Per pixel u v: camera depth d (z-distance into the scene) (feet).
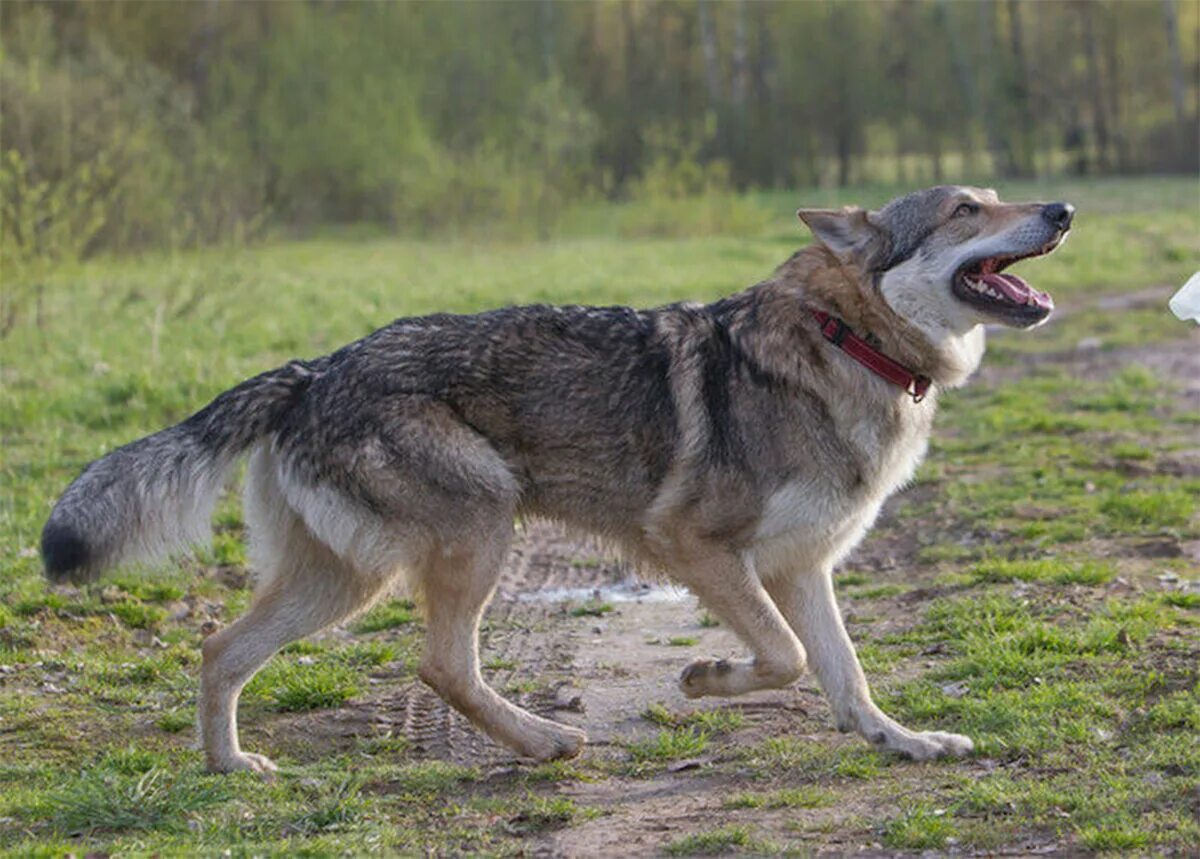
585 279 111.86
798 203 217.36
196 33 196.95
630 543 29.22
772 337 28.07
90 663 34.73
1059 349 82.48
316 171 189.67
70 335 78.23
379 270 124.98
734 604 27.94
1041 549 42.93
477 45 208.85
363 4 208.33
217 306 86.89
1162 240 133.59
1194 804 23.56
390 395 27.61
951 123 264.52
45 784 27.07
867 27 262.47
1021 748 27.09
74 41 165.89
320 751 29.68
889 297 28.02
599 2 265.95
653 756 28.53
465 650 28.07
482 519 27.78
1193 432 59.93
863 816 24.44
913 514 48.70
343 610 28.71
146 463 27.73
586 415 28.32
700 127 249.75
